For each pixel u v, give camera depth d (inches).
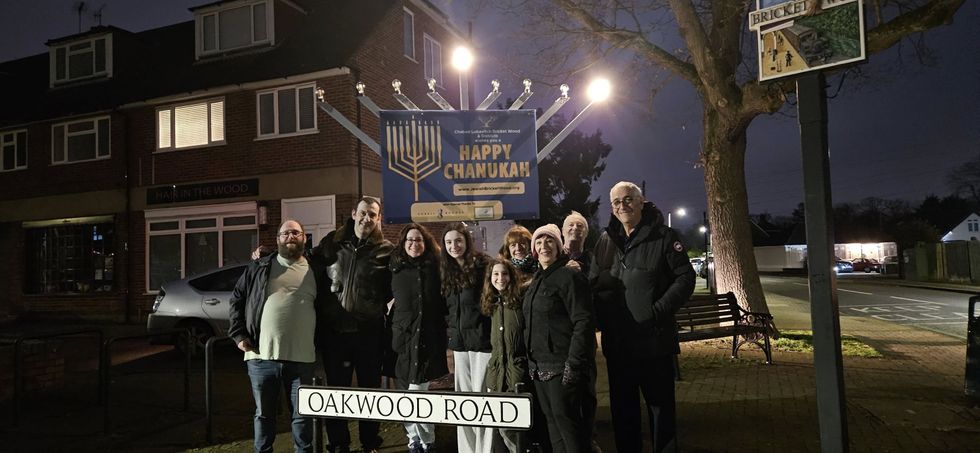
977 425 215.9
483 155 266.7
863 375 307.1
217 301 394.0
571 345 153.4
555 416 157.5
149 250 660.1
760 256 3169.3
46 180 714.2
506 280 167.8
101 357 281.9
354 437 221.8
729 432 213.5
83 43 748.0
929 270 1408.7
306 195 590.9
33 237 730.2
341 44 604.7
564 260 162.1
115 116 679.7
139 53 754.2
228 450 212.2
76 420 249.3
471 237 186.1
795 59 134.3
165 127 660.7
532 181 268.4
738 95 388.8
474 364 184.4
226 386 313.6
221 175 627.2
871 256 2642.7
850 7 128.0
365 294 192.4
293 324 182.2
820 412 127.0
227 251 625.3
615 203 168.6
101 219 680.4
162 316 398.6
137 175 666.8
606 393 275.3
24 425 242.2
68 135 709.3
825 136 131.1
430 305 188.2
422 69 708.7
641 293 164.9
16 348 243.9
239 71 629.6
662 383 167.6
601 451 191.8
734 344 353.4
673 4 387.5
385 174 262.5
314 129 590.9
